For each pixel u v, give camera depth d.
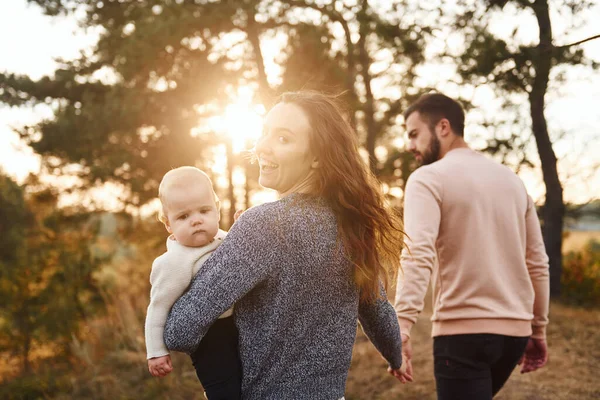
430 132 2.33
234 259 1.29
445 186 2.09
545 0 7.50
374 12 10.23
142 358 6.30
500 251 2.11
